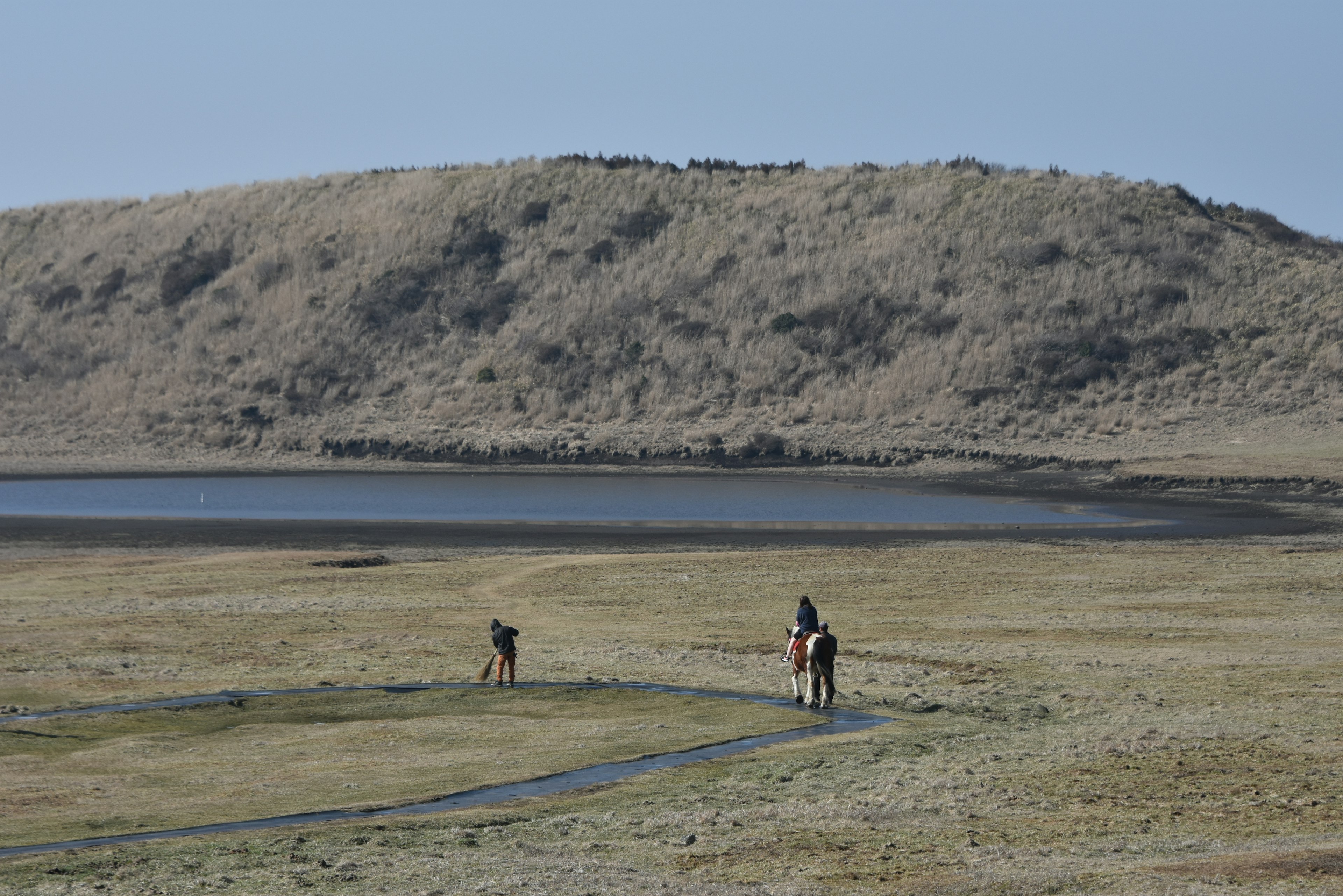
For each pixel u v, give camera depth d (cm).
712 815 2228
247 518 9056
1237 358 15412
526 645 4575
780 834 2083
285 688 3806
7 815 2322
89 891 1794
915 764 2662
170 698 3644
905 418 14562
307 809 2361
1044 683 3659
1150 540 7788
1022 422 14312
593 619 5166
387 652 4416
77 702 3572
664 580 6216
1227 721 2984
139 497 10594
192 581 6159
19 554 7112
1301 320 16050
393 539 7894
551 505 10031
